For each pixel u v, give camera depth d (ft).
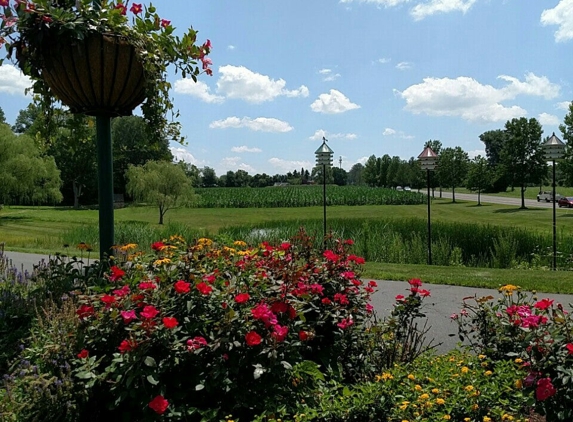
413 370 9.19
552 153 35.17
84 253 33.71
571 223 75.20
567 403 7.00
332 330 9.86
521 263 36.06
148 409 6.72
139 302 7.75
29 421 6.90
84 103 11.68
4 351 10.16
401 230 44.45
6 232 61.87
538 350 7.34
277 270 9.52
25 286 14.44
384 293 20.89
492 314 10.30
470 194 228.84
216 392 7.52
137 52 11.16
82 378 7.06
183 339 7.20
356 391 8.43
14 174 107.24
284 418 7.32
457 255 37.29
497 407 7.51
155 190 86.89
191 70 12.60
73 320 8.07
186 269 8.68
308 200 149.79
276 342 7.30
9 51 11.03
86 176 178.70
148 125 13.34
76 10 10.91
